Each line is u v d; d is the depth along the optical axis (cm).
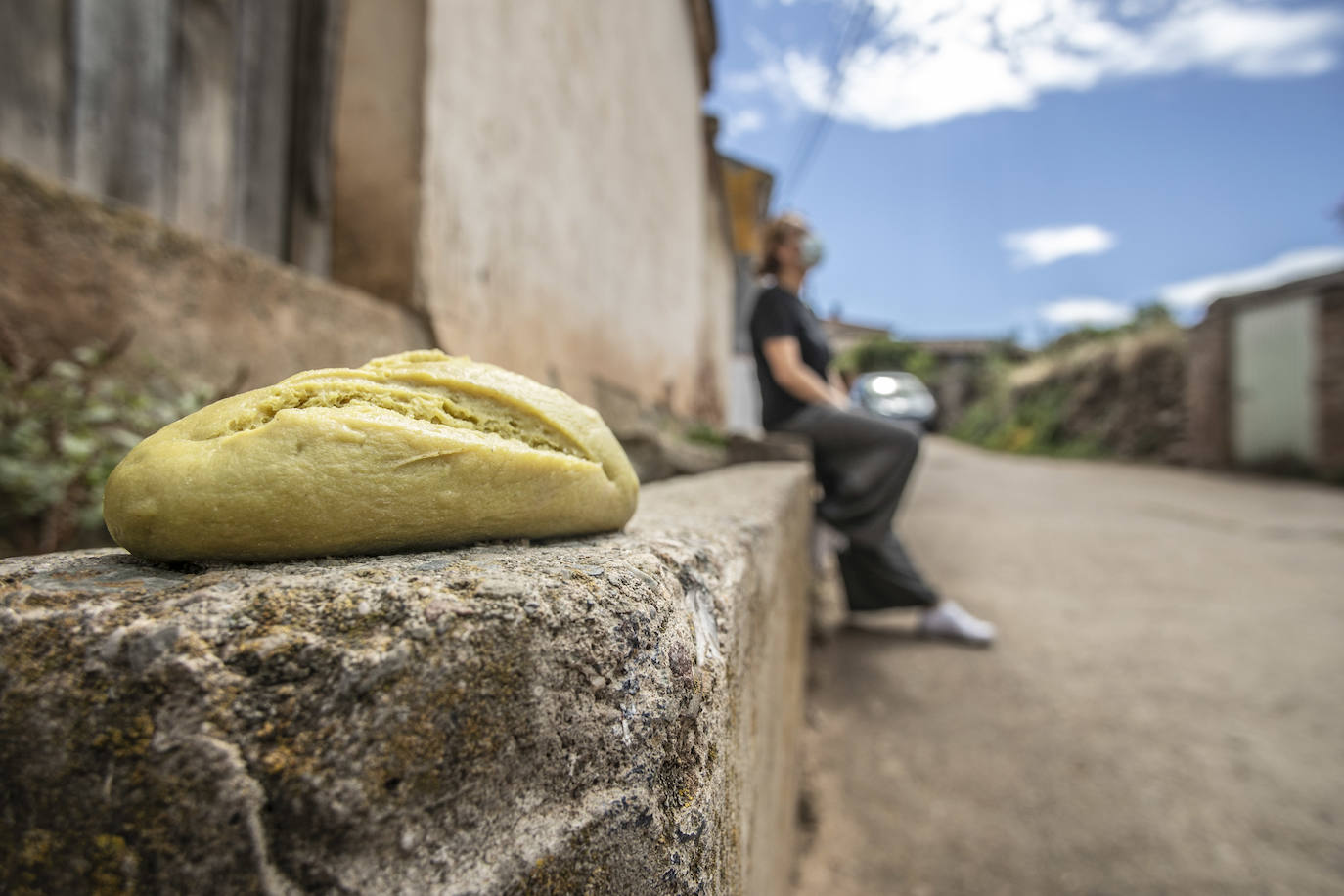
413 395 67
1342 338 959
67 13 178
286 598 43
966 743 240
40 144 173
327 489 55
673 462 291
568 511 71
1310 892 169
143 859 38
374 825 40
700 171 709
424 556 59
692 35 633
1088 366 1555
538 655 46
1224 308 1132
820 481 341
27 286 140
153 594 44
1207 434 1156
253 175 219
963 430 2156
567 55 315
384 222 210
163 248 164
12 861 39
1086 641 337
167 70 199
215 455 54
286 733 40
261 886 38
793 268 350
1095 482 1014
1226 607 390
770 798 104
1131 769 222
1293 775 218
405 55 208
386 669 41
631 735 49
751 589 81
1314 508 747
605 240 374
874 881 172
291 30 227
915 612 383
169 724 39
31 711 40
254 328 180
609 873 46
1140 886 171
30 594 43
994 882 172
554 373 307
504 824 43
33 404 134
